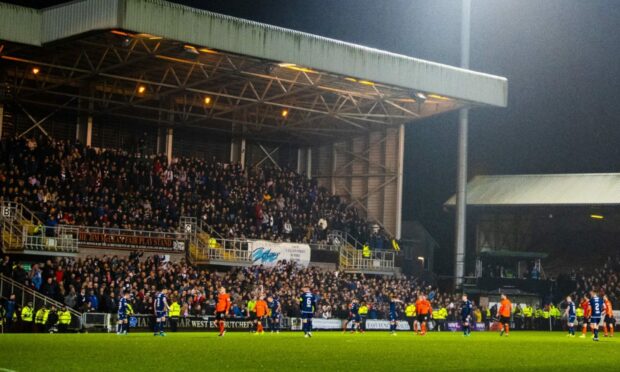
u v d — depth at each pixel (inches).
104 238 2412.6
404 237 3878.0
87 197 2468.0
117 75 2640.3
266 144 3275.1
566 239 3513.8
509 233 3602.4
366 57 2502.5
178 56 2372.0
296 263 2773.1
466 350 1476.4
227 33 2235.5
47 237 2252.7
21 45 2220.7
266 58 2310.5
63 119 2775.6
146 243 2501.2
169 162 2960.1
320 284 2677.2
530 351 1480.1
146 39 2187.5
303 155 3353.8
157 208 2618.1
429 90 2640.3
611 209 3457.2
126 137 2910.9
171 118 2952.8
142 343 1510.8
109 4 2048.5
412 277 3176.7
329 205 3129.9
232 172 2955.2
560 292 3218.5
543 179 3634.4
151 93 2817.4
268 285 2517.2
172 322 2119.8
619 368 1145.4
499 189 3634.4
